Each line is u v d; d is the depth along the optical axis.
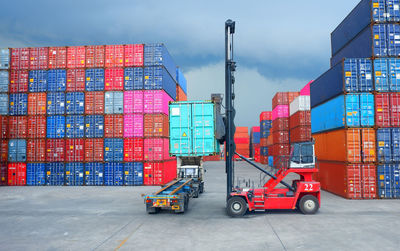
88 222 11.34
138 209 13.85
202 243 8.56
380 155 15.96
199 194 18.61
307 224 10.69
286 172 12.93
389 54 16.25
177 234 9.56
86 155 23.19
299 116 34.41
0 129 23.62
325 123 19.61
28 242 8.88
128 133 23.08
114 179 22.91
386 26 16.28
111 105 23.31
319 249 7.91
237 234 9.48
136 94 23.20
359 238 8.89
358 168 16.06
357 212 12.70
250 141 96.06
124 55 23.50
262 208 12.38
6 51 24.16
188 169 19.06
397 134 15.97
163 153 22.94
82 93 23.50
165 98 24.14
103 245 8.50
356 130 16.14
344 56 20.16
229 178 12.95
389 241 8.58
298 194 12.47
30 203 15.56
